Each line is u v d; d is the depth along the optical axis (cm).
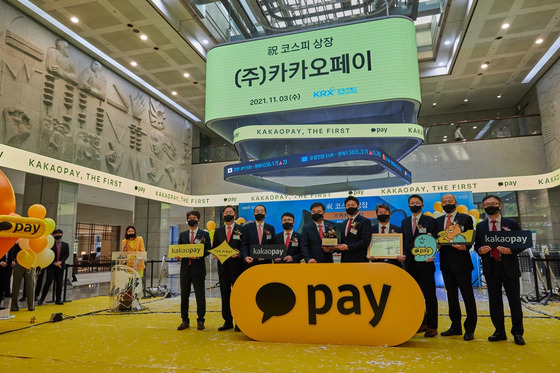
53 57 996
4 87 862
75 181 1037
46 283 648
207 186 1644
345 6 1074
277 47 754
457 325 362
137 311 552
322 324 347
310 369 266
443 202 374
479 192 1341
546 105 1302
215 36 1155
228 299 417
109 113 1203
